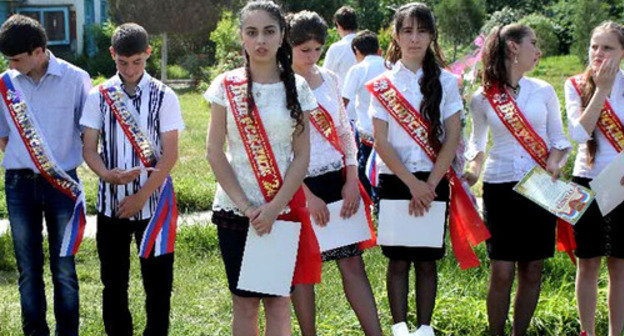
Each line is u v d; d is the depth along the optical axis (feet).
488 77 14.17
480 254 19.45
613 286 14.56
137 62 13.28
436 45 13.88
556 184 13.70
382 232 13.85
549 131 14.43
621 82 14.39
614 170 13.88
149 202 13.61
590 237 14.37
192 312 16.92
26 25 13.53
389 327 15.62
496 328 14.65
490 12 105.50
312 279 11.73
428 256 13.83
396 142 13.79
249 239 11.39
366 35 22.81
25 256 14.19
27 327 14.26
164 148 13.50
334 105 14.05
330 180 13.94
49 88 14.02
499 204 14.12
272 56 11.34
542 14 101.14
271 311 11.94
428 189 13.41
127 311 14.17
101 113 13.52
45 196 14.08
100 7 108.68
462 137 13.88
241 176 11.57
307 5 94.38
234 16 93.50
